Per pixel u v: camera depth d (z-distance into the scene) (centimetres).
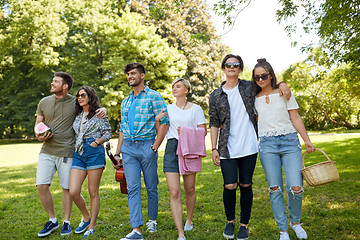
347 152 922
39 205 526
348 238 316
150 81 2798
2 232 395
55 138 377
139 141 358
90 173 367
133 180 350
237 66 330
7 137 3334
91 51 2773
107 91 2527
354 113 2372
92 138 368
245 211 329
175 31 2888
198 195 537
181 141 338
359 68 886
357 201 442
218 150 332
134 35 2664
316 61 1920
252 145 324
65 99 388
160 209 460
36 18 2508
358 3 727
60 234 374
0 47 2575
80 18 2717
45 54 2578
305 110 2523
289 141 311
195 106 371
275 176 312
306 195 482
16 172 954
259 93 331
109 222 415
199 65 2933
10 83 2761
